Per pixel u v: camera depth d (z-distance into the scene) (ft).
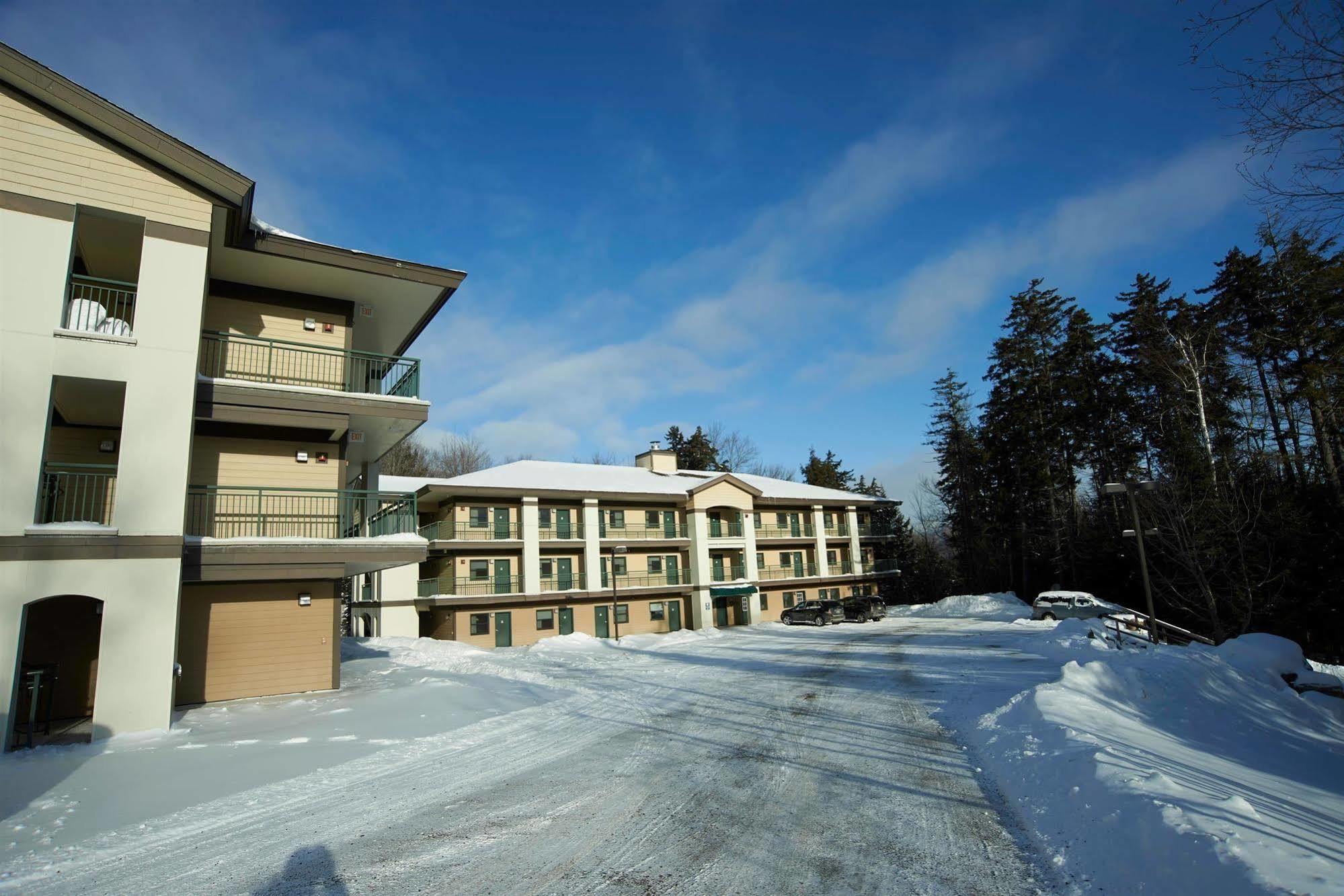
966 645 85.40
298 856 22.57
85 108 45.32
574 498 136.56
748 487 157.38
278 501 61.11
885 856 20.85
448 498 125.80
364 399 60.29
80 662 50.14
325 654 59.16
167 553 45.09
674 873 20.12
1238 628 99.19
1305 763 35.09
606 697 54.39
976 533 195.52
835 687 55.31
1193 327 109.70
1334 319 89.10
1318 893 13.42
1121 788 21.39
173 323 47.32
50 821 26.53
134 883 20.71
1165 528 95.35
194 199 49.19
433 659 81.51
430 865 21.36
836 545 180.14
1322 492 98.84
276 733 41.83
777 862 20.71
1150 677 44.32
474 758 35.47
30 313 43.19
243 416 55.62
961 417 200.95
